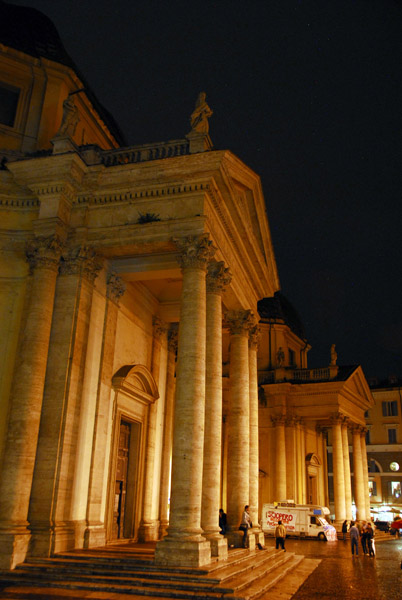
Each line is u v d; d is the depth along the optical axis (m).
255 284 22.38
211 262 16.77
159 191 15.83
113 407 17.00
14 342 15.59
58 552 13.25
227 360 37.97
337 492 35.06
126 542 17.38
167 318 21.59
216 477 15.64
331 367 37.06
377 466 54.44
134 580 11.35
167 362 22.06
